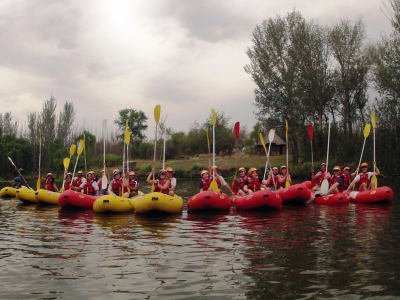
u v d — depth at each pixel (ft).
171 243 18.35
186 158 130.62
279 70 90.94
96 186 37.42
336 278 12.75
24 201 41.86
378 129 77.36
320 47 90.12
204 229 22.36
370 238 19.04
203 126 137.90
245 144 130.82
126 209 30.91
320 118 92.27
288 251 16.46
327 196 35.47
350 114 91.09
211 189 32.27
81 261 15.10
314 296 11.23
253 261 14.92
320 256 15.53
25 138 110.52
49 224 24.86
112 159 118.11
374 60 76.18
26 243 18.60
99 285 12.31
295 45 89.81
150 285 12.28
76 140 111.34
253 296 11.32
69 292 11.71
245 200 31.09
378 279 12.59
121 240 19.20
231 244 18.01
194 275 13.24
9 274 13.50
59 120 110.01
